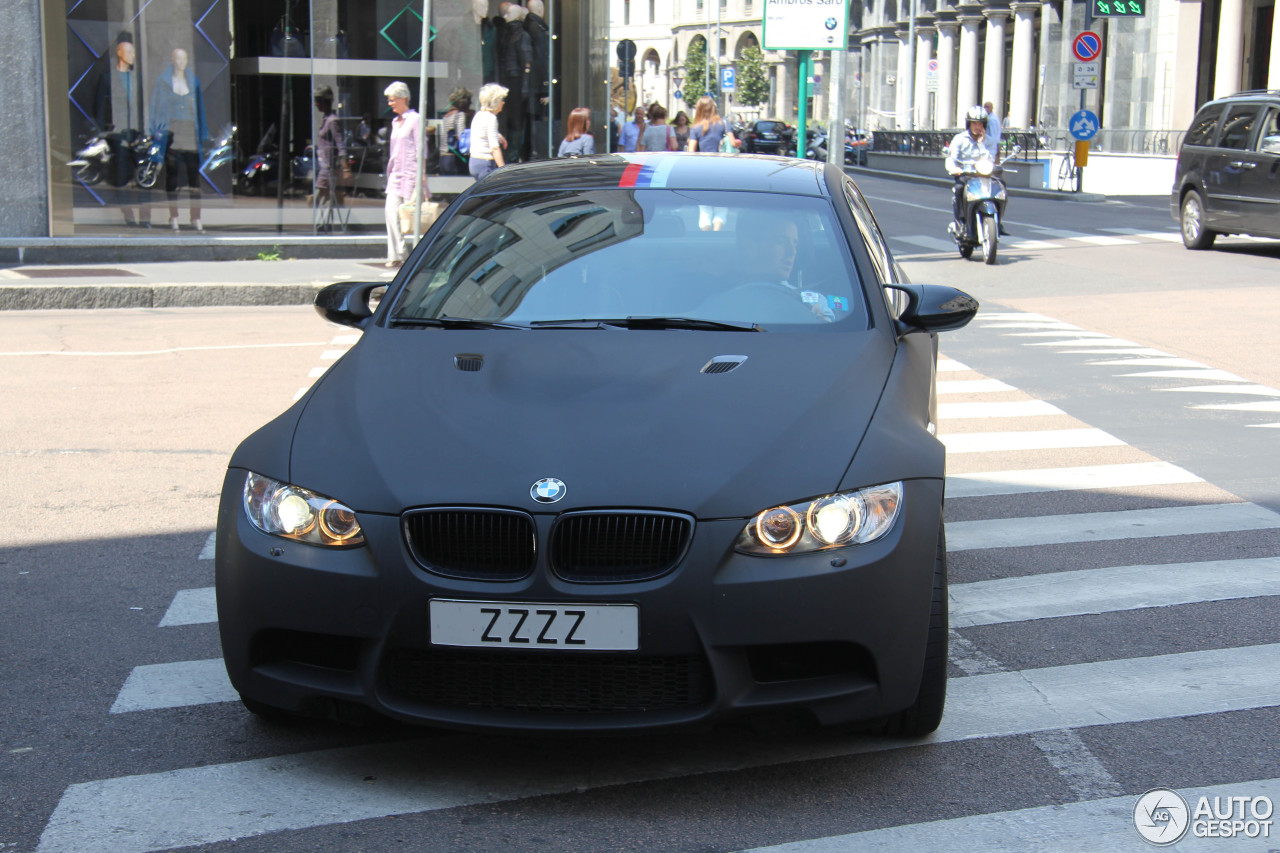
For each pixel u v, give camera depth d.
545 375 3.84
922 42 75.62
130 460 7.18
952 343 11.47
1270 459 7.37
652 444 3.45
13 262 15.30
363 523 3.36
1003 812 3.34
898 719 3.68
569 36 18.41
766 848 3.16
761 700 3.29
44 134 15.34
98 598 5.04
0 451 7.36
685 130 23.41
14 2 14.98
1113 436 8.00
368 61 16.61
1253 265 16.44
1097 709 4.02
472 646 3.27
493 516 3.31
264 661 3.54
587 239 4.70
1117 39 46.62
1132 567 5.50
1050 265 16.81
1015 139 37.03
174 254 15.90
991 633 4.72
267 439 3.75
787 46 18.41
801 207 4.86
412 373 3.94
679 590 3.23
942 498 3.57
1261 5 47.91
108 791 3.46
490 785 3.49
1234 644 4.59
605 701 3.32
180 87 15.88
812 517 3.31
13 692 4.14
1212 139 18.03
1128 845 3.18
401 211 15.30
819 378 3.84
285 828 3.26
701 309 4.35
